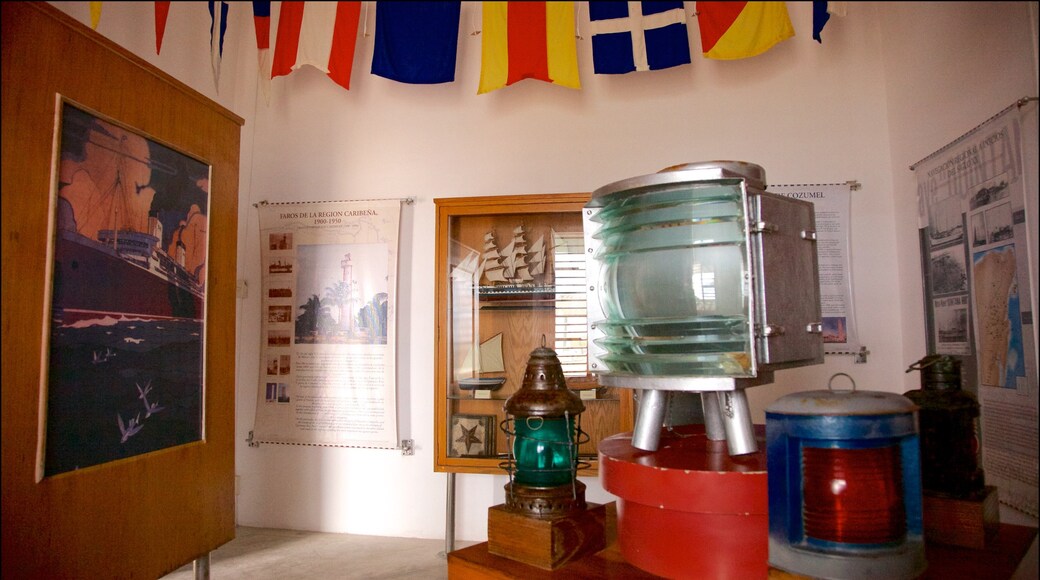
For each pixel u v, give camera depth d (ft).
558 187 10.28
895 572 3.38
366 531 10.34
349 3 10.15
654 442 4.62
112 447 5.12
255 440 10.59
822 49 9.77
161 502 5.62
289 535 10.19
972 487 4.32
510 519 4.59
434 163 10.69
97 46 5.04
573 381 9.07
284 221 10.82
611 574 4.29
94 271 4.99
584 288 9.20
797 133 9.72
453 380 9.25
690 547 4.09
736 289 4.13
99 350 5.02
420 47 9.90
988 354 6.45
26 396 4.40
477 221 9.58
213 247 6.43
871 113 9.55
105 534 5.02
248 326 10.89
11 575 4.27
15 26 4.38
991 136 6.33
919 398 4.46
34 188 4.50
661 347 4.35
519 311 9.39
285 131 11.16
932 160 7.77
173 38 9.44
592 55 9.90
